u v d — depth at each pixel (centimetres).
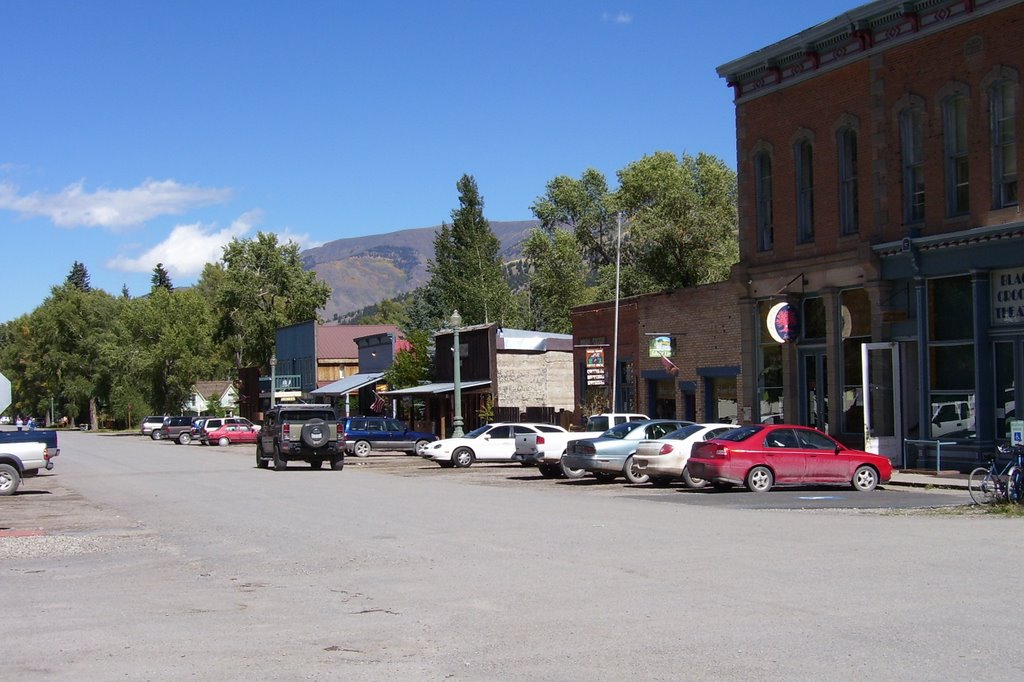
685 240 5184
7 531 1833
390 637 888
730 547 1364
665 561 1255
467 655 814
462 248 8731
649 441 2616
